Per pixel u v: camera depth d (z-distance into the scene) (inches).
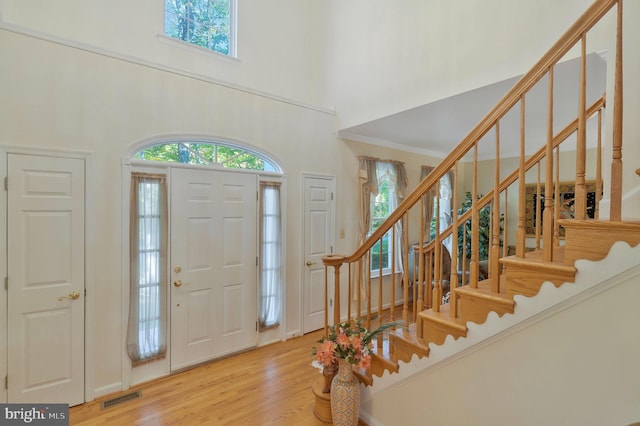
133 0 123.3
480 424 61.9
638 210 67.9
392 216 84.0
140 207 106.3
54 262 91.6
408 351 74.4
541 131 155.9
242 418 87.8
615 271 45.7
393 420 79.0
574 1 80.8
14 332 86.1
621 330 45.9
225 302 125.9
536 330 54.4
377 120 139.5
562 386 51.7
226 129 124.9
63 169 92.9
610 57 74.2
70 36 110.6
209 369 116.3
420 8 118.3
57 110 92.0
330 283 160.9
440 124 145.1
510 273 57.2
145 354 107.0
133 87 104.9
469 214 92.7
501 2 95.0
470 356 63.3
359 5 145.6
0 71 84.2
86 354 96.0
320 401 86.8
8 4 100.7
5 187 84.7
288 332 145.0
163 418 87.9
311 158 152.1
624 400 45.8
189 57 136.4
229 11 151.2
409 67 122.6
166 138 111.3
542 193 190.2
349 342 77.4
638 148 68.2
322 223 157.2
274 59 161.0
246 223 131.6
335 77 159.2
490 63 97.7
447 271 177.5
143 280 107.0
